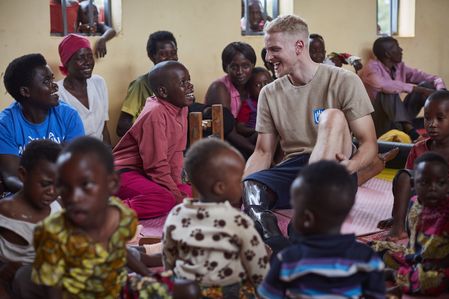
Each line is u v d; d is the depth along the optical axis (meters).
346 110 3.80
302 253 2.06
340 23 7.29
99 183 2.18
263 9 6.95
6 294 2.78
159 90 4.37
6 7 5.45
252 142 5.62
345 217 2.09
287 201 3.82
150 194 4.29
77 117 4.03
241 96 5.74
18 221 2.77
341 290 2.04
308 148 3.91
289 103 3.93
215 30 6.51
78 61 5.19
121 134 5.77
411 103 7.33
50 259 2.27
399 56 7.20
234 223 2.38
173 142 4.45
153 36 5.76
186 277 2.41
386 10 7.80
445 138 3.67
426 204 2.98
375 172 3.99
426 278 2.93
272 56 3.84
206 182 2.42
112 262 2.33
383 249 3.15
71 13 5.88
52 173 2.73
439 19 8.00
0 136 3.77
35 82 3.74
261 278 2.41
